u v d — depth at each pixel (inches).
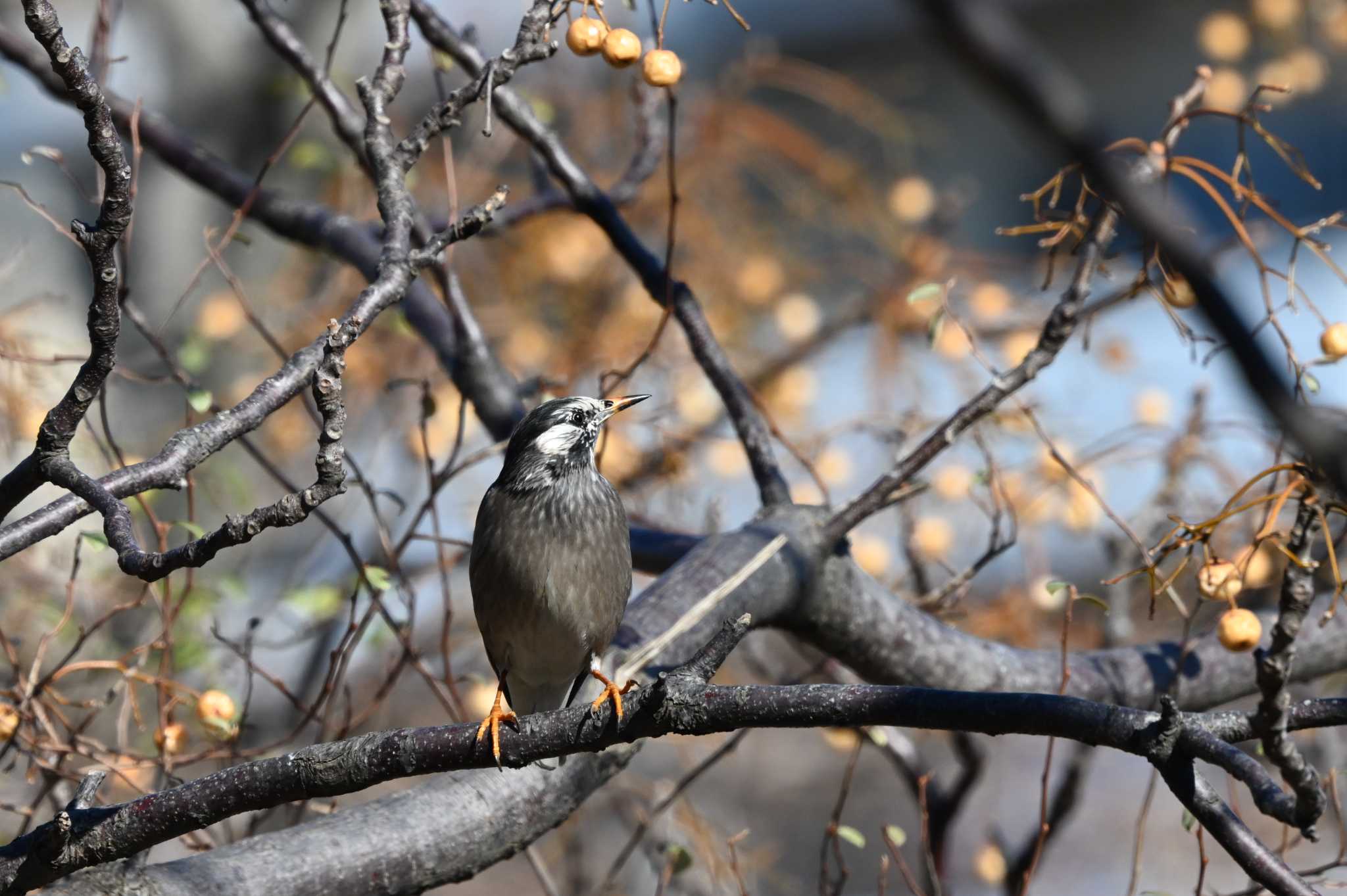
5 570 394.9
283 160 617.9
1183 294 272.1
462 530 530.3
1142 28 805.9
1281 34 455.2
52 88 397.1
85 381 210.5
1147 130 828.6
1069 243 454.0
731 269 569.0
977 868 407.2
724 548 331.6
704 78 812.0
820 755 706.8
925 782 341.7
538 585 303.6
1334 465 103.9
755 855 401.1
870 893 663.8
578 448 313.1
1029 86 86.1
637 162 406.0
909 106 806.5
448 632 355.9
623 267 561.0
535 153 431.2
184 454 229.8
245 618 504.1
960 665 342.3
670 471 448.5
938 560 409.7
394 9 276.1
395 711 511.8
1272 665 216.4
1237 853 200.1
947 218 548.1
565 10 264.8
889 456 493.0
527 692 328.2
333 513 534.3
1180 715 197.8
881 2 766.5
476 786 274.7
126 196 197.2
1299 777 218.2
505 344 555.5
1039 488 442.6
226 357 559.5
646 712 209.0
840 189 565.9
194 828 217.5
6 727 301.7
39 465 214.8
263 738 450.6
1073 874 644.7
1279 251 595.5
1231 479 390.0
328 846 257.9
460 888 620.1
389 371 541.3
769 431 414.9
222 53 613.6
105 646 387.2
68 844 213.8
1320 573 339.0
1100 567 560.7
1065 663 301.3
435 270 388.8
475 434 508.4
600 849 501.4
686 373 526.3
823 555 333.4
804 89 639.8
